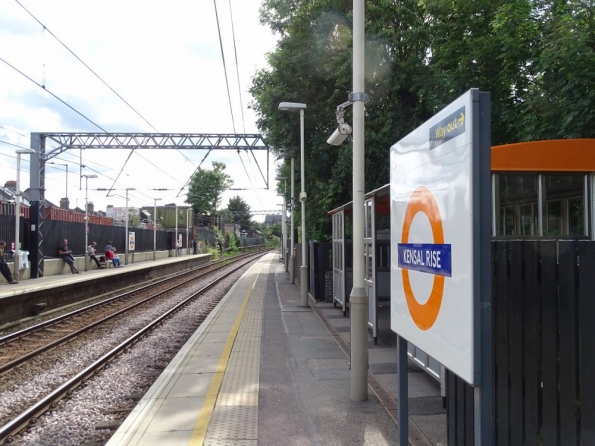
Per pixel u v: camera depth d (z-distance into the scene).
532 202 6.35
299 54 18.00
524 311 3.16
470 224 2.64
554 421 2.81
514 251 3.28
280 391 6.38
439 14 12.35
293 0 18.44
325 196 18.75
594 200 6.30
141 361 9.06
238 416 5.46
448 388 4.37
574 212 6.37
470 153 2.65
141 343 10.70
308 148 19.56
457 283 2.81
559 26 8.23
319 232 21.52
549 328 2.86
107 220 37.75
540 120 9.02
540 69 8.95
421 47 16.02
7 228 19.27
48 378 8.01
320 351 8.75
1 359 9.33
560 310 2.76
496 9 10.68
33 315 14.35
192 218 64.19
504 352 3.43
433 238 3.17
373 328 9.34
